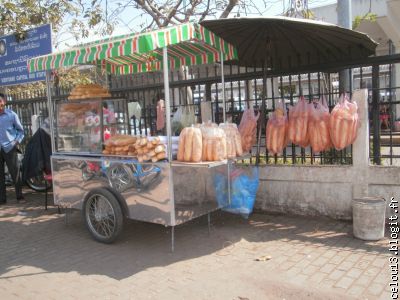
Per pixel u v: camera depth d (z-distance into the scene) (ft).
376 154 17.54
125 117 18.99
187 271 13.51
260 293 11.79
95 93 18.02
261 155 20.25
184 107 19.27
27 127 31.53
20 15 27.25
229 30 16.22
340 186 17.49
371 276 12.44
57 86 27.91
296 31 15.99
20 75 26.21
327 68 18.20
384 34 53.16
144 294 12.08
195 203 15.74
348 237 15.79
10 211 22.56
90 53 15.28
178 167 14.88
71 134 18.52
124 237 17.15
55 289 12.75
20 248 16.65
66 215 19.35
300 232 16.66
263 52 18.70
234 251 15.05
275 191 19.16
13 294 12.61
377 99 17.29
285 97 19.48
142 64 21.17
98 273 13.73
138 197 15.51
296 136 17.28
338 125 16.24
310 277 12.60
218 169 16.84
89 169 17.11
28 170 22.08
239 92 20.66
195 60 19.45
